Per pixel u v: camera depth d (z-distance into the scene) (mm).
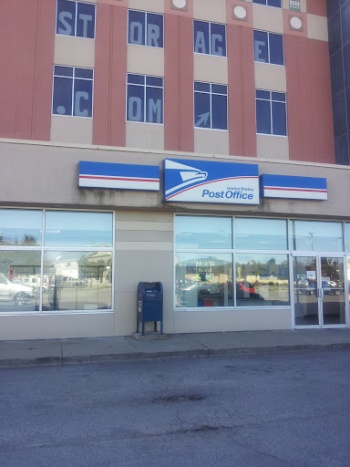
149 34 16688
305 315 13938
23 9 15383
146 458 4656
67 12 15969
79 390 7387
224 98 17109
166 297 12672
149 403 6656
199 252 13203
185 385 7707
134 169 11945
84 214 12414
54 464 4516
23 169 11461
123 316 12297
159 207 12242
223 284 13336
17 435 5348
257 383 7820
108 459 4637
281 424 5691
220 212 13047
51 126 15156
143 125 16031
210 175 12477
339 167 14047
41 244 12016
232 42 17453
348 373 8594
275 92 17828
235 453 4770
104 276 12398
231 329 13148
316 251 14258
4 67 14938
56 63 15500
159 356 10156
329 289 14297
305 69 18266
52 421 5852
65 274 12156
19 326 11602
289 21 18359
